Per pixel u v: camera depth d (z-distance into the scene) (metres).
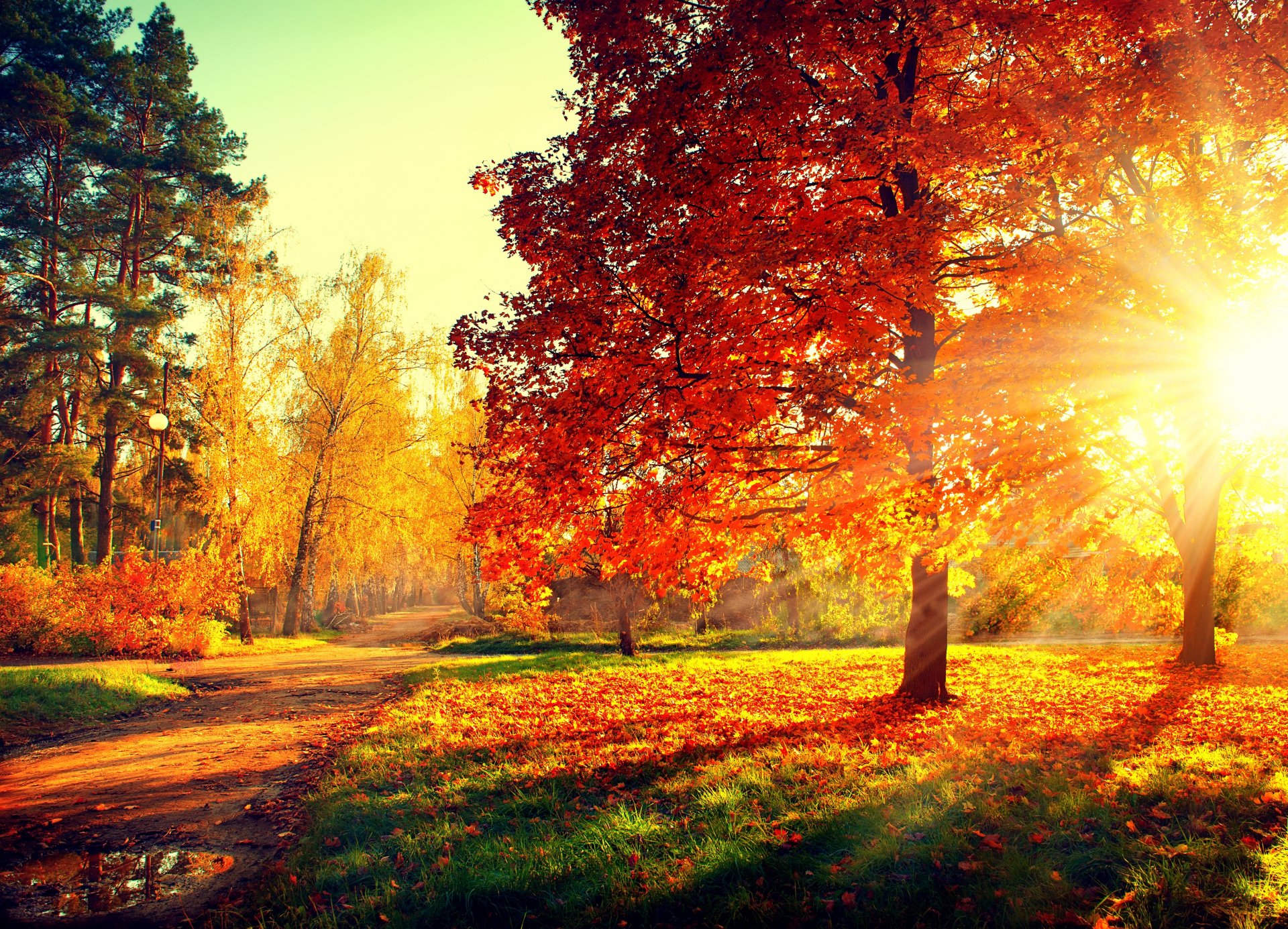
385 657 22.58
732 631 26.86
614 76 7.30
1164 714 8.69
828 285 6.70
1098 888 3.95
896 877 4.25
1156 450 13.25
